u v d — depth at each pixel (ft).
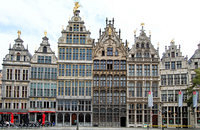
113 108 241.35
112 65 247.09
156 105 242.78
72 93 242.37
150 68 246.47
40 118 236.84
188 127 230.48
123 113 241.55
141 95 243.40
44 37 246.88
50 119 238.27
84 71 245.65
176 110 238.07
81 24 251.60
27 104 236.02
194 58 240.12
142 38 250.57
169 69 244.63
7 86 235.81
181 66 241.55
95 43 249.75
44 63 243.19
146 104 242.17
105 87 243.60
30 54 262.67
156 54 248.32
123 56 248.32
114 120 240.32
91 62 246.27
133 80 244.42
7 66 237.66
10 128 191.93
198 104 230.27
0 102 240.73
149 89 244.22
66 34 249.14
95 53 247.91
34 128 195.11
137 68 246.68
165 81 244.83
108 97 243.40
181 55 242.99
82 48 248.11
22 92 237.04
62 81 243.40
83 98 241.35
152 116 240.94
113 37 250.16
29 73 239.91
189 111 226.17
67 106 240.53
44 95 239.50
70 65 245.86
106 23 252.21
